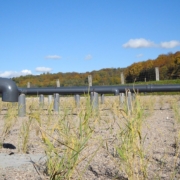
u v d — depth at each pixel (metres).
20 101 8.42
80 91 10.33
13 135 5.02
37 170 2.96
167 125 6.04
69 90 10.33
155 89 10.52
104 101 11.67
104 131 5.11
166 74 20.22
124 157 2.61
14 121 6.64
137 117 2.78
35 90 10.38
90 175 2.80
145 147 3.85
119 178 2.74
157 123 6.38
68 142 2.71
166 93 18.47
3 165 3.17
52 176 2.48
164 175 2.76
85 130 3.30
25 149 3.82
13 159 3.43
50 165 2.71
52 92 10.31
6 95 4.78
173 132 5.11
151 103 10.22
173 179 2.65
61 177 2.54
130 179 2.56
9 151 3.87
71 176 2.71
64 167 2.64
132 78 22.47
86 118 3.37
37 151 3.84
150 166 3.03
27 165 3.15
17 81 28.42
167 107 10.94
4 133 5.16
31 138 4.64
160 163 3.13
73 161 2.65
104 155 3.46
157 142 4.21
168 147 3.87
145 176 2.62
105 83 20.00
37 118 3.55
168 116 7.84
